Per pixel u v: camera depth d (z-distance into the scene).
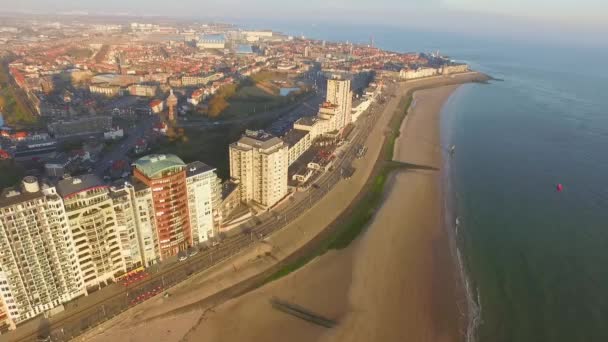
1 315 124.75
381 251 179.12
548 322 143.12
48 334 125.75
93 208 135.62
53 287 132.62
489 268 170.38
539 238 192.38
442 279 162.75
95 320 131.88
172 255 165.50
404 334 135.75
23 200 119.69
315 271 165.00
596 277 166.50
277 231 186.75
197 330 134.25
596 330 140.25
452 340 134.25
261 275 161.25
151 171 147.75
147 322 136.00
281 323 138.25
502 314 146.25
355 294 152.75
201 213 171.38
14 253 120.12
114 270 149.62
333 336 133.50
